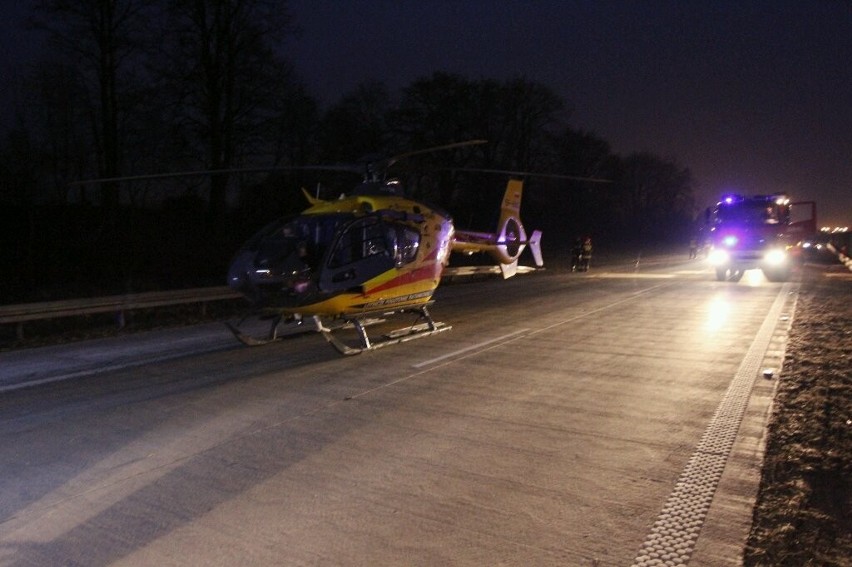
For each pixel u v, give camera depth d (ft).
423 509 16.34
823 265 111.45
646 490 17.29
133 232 89.30
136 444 21.54
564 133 197.88
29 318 41.52
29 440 22.15
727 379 28.96
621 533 14.94
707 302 56.18
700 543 14.43
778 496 16.83
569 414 24.18
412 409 25.13
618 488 17.43
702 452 20.01
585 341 38.75
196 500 17.08
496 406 25.36
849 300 54.80
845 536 14.73
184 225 98.27
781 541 14.47
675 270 105.19
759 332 40.32
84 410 25.68
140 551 14.43
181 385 29.58
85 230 85.10
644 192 275.39
